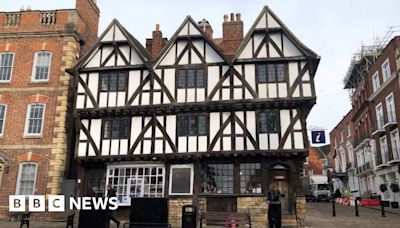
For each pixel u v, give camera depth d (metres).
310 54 15.45
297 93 15.28
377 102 27.25
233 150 15.14
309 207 23.39
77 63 17.41
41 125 17.20
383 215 16.83
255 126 15.30
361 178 33.41
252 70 15.84
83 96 16.91
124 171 16.25
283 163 15.05
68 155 17.30
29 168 16.73
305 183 34.50
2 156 16.67
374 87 27.86
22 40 18.53
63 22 18.53
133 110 16.30
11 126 17.27
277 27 16.02
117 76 16.97
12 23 18.84
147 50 19.45
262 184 14.93
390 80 23.95
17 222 15.39
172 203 15.37
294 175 14.86
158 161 15.97
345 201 26.72
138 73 16.83
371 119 28.66
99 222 11.48
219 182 15.45
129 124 16.39
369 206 24.08
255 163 15.36
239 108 15.60
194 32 16.61
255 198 14.81
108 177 16.25
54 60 18.06
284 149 14.82
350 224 13.98
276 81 15.57
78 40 18.88
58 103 17.36
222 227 13.70
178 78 16.33
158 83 16.42
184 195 15.35
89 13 20.78
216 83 15.95
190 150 15.54
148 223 11.02
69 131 17.50
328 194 32.19
